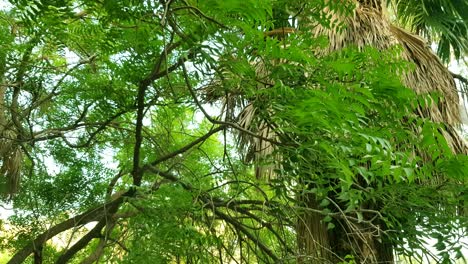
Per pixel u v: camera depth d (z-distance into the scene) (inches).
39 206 167.0
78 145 164.9
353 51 103.0
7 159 189.8
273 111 98.2
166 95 129.6
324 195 103.0
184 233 97.9
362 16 182.4
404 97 95.5
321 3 105.0
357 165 93.8
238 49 91.0
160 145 168.2
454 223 109.1
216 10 84.8
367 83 94.8
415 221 111.0
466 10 212.1
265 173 155.3
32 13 108.5
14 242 172.2
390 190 105.1
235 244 147.0
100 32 134.3
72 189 167.8
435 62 195.0
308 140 91.0
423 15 215.0
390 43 182.1
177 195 102.9
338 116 80.4
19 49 143.4
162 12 98.5
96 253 146.0
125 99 144.6
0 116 177.0
